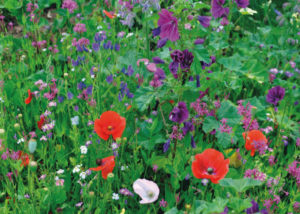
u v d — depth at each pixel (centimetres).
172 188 237
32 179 198
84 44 302
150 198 199
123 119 216
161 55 258
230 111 240
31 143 166
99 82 272
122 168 227
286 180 236
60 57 344
